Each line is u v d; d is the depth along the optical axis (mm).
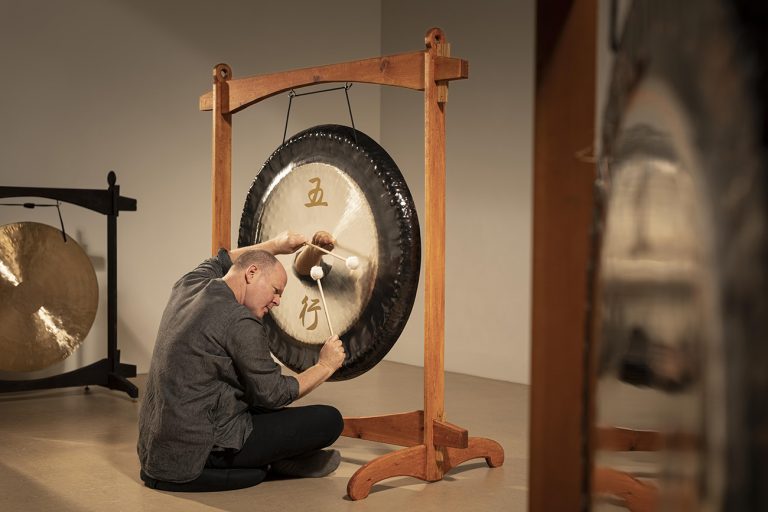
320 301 3117
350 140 3053
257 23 5449
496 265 5098
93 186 4863
